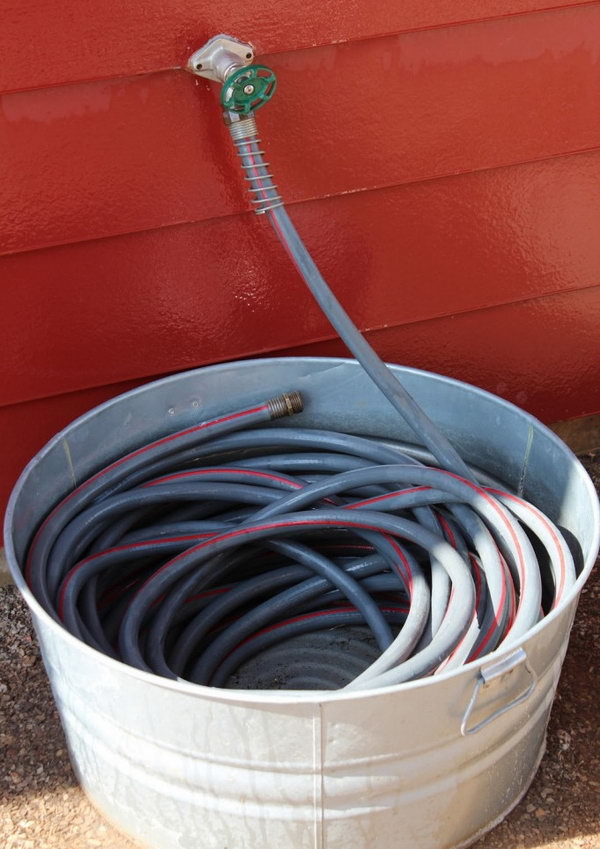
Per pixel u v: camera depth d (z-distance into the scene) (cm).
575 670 178
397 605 183
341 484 168
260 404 182
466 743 132
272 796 129
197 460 191
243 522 170
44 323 176
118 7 152
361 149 178
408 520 163
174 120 164
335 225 184
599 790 156
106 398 189
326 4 162
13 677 179
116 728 132
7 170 160
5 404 182
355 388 187
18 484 155
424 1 166
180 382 177
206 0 155
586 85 184
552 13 175
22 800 156
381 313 197
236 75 148
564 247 202
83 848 149
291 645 183
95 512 168
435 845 144
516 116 183
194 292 183
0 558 199
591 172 194
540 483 172
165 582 162
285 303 190
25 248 168
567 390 222
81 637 146
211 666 168
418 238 191
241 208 177
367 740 122
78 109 158
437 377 177
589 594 194
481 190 189
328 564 172
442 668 140
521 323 209
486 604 158
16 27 149
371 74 171
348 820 133
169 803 137
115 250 173
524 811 154
